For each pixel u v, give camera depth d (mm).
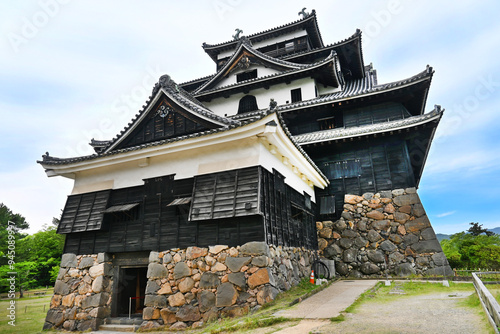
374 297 9102
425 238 14430
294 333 5668
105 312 10867
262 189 9641
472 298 7648
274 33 26734
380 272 14711
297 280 11125
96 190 12391
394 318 6305
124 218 11641
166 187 11109
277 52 26547
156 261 10312
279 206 11008
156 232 10766
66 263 12000
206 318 8883
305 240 13844
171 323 9320
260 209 9117
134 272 12586
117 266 11477
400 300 8453
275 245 9930
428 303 7762
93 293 10938
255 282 8633
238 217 9461
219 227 9672
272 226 9977
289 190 12414
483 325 5262
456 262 26297
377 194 16031
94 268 11336
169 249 10289
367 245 15414
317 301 8625
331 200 16719
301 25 25969
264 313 7461
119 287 11453
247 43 22609
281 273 9742
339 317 6457
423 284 11273
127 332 9828
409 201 15297
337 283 12961
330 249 15992
